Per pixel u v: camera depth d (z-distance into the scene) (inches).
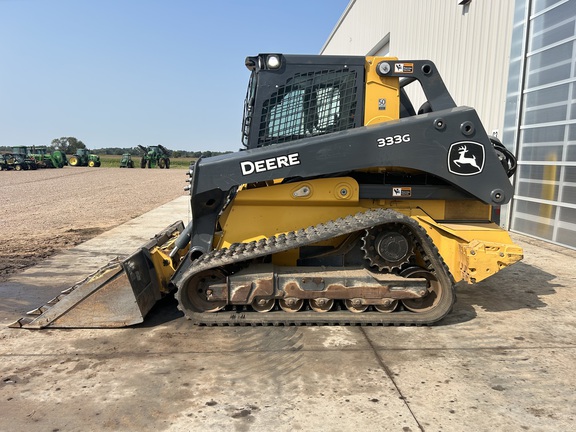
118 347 137.4
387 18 607.2
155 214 453.1
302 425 97.6
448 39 423.2
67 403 106.7
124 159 1792.6
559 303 176.2
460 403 105.8
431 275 155.8
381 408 103.7
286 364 125.8
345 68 163.2
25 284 205.5
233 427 97.1
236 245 155.6
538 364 125.6
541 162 301.1
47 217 444.1
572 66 270.2
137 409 104.1
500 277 213.0
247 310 157.2
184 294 151.3
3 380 117.3
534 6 302.7
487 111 358.6
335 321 150.5
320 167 148.0
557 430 95.9
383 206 164.4
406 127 149.4
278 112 163.3
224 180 147.3
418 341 140.7
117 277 150.5
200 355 131.8
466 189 153.8
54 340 142.3
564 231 280.8
